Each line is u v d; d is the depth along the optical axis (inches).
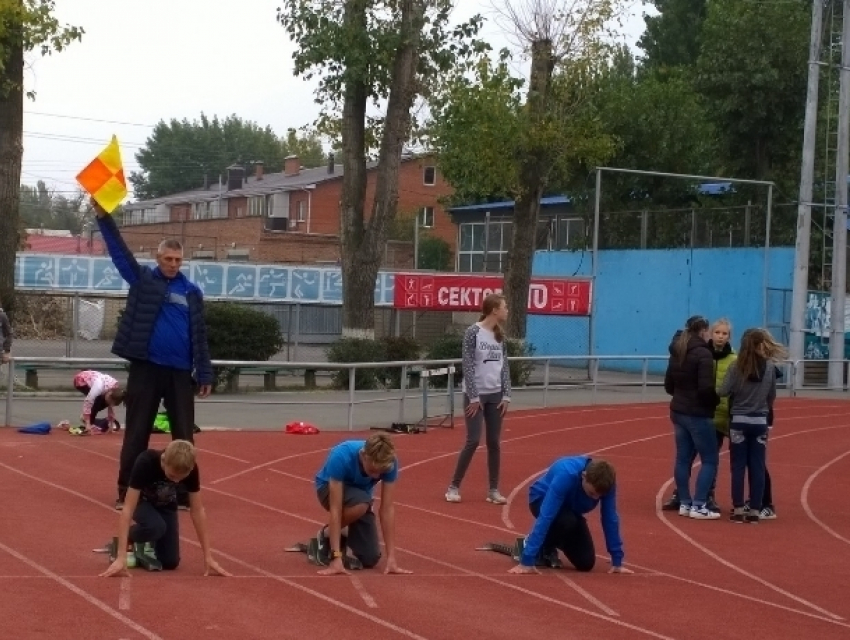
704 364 531.8
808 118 1262.3
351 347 1140.5
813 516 568.1
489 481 552.4
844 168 1299.2
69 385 1097.4
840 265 1309.1
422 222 2918.3
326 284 1549.0
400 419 814.5
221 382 1088.2
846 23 1274.6
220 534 443.2
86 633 297.1
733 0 1857.8
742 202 1851.6
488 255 1923.0
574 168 1648.6
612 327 1707.7
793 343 1280.8
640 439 828.0
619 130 1811.0
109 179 439.8
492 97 1223.5
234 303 1200.2
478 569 403.2
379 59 1135.0
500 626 328.5
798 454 799.1
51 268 1338.6
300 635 306.8
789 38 1788.9
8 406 732.0
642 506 569.0
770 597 388.5
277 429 785.6
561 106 1251.2
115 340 457.4
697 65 1898.4
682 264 1622.8
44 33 975.6
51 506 481.4
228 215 3191.4
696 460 741.9
